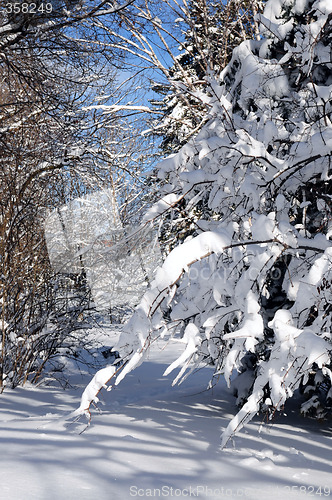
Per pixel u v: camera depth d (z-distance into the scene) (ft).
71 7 33.42
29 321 29.35
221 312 16.78
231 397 23.98
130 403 23.48
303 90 18.79
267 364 15.07
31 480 9.45
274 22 20.17
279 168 16.92
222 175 17.90
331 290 15.03
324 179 17.19
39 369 29.76
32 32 32.55
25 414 19.58
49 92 37.96
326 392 20.06
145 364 37.04
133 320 15.34
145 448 13.03
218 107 19.53
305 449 14.83
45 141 35.88
